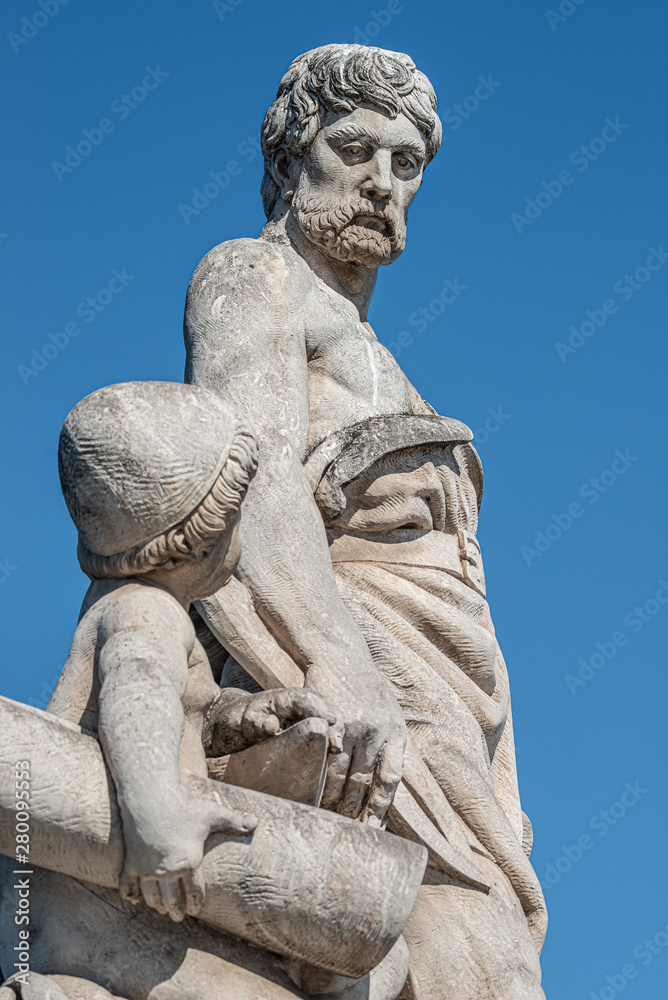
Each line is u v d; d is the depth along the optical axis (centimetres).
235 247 742
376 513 722
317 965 526
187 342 727
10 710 489
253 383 695
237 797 510
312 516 662
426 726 681
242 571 639
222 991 510
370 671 628
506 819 682
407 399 787
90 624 527
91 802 480
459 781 675
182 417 525
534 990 644
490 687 732
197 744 543
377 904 517
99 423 521
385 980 575
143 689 489
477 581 746
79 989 493
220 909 502
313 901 508
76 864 488
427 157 802
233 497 524
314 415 734
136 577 536
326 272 780
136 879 480
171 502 518
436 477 734
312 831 513
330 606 639
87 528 530
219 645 711
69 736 491
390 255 783
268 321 716
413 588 717
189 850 472
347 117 772
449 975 634
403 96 776
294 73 802
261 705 575
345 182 771
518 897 673
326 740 560
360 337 763
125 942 508
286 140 794
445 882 650
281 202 809
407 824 640
